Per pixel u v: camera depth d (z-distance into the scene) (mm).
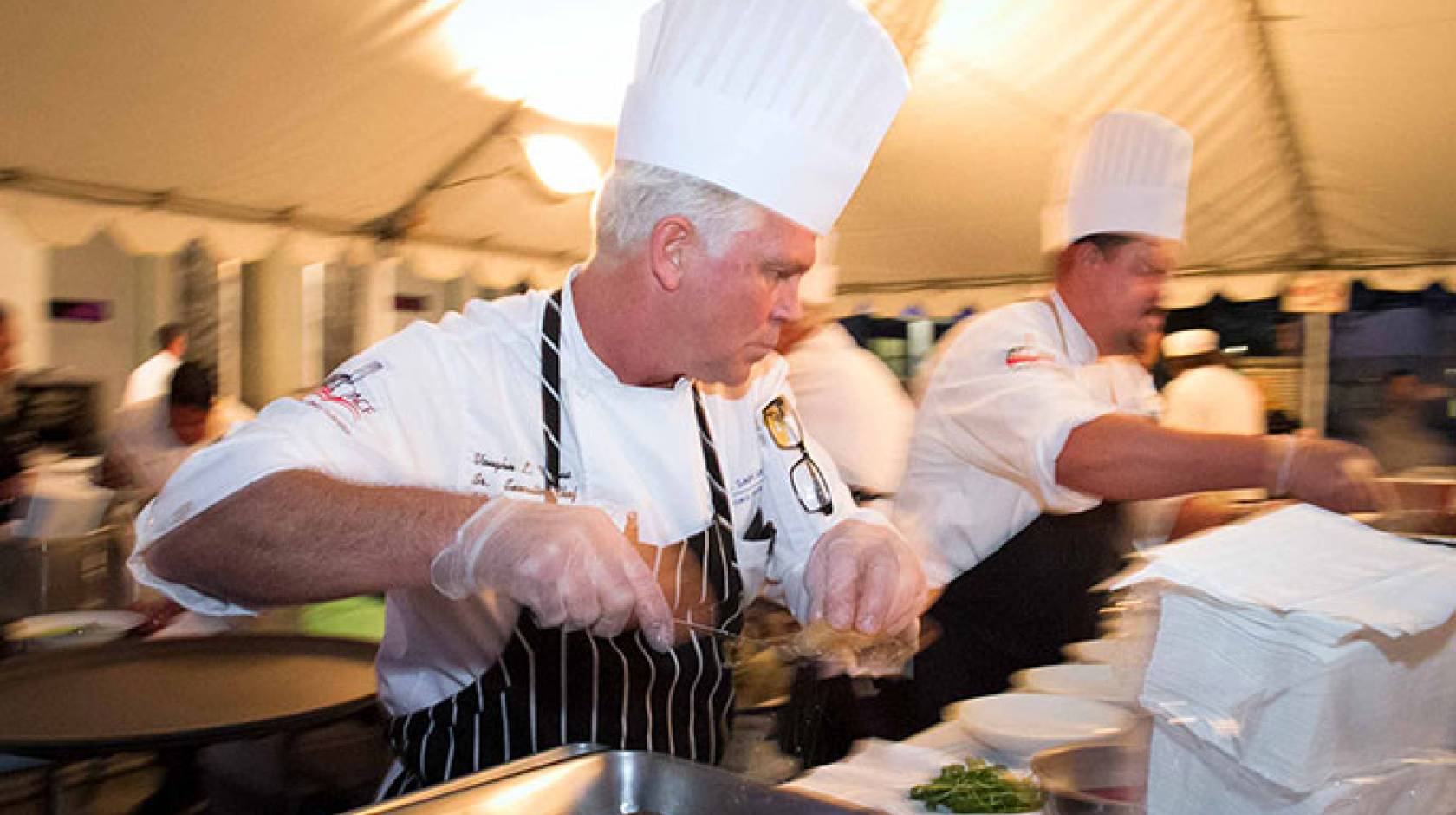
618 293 1356
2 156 3703
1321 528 965
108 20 3096
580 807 861
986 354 2174
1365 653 771
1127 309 2293
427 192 4949
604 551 1044
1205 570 829
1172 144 2217
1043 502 2098
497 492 1396
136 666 1979
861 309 7473
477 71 3953
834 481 1712
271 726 1630
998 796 1073
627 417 1455
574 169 4547
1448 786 841
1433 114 4773
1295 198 5680
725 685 1306
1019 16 4375
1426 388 6309
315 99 3855
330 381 1312
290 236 4844
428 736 1389
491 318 1463
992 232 6340
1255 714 786
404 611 1415
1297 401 6586
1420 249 5879
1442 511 1671
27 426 4734
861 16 1322
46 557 2742
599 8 3680
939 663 1646
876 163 5566
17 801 1927
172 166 4070
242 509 1113
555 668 1302
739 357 1365
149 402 3924
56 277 6316
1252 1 4195
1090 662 1449
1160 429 1885
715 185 1263
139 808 1982
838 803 838
